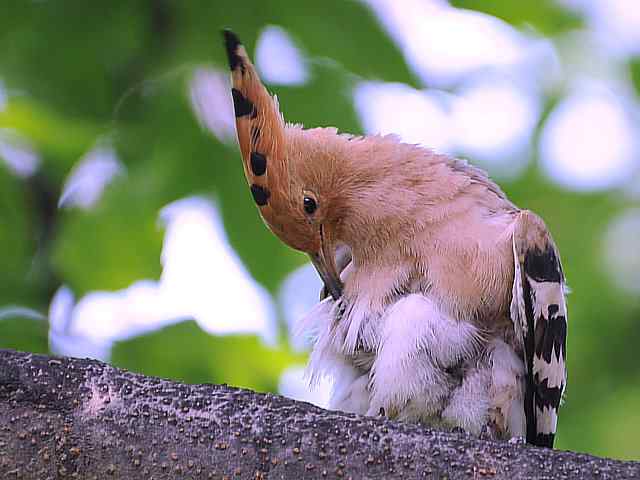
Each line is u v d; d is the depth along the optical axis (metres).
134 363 12.20
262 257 12.38
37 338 11.90
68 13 12.47
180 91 12.66
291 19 12.52
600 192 16.70
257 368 12.59
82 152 12.28
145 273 12.43
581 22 16.14
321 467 6.69
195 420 6.68
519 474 6.75
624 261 16.45
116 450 6.54
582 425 15.97
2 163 12.38
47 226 12.59
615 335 16.36
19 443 6.45
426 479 6.73
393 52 12.27
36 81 12.38
